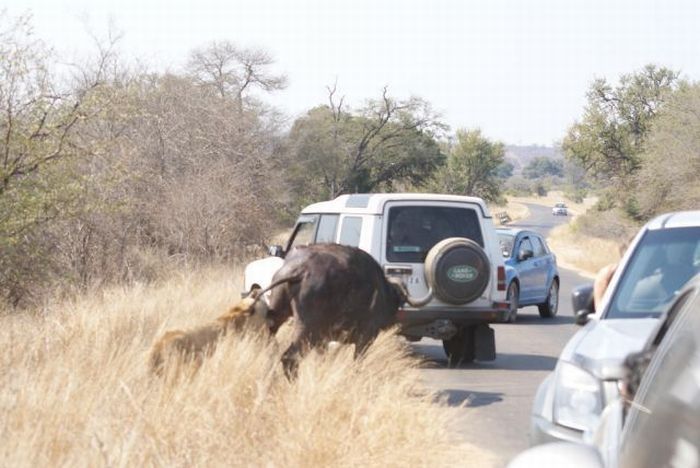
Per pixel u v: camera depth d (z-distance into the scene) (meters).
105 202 37.44
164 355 19.30
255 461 15.44
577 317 15.75
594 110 134.50
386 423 16.81
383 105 159.75
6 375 18.17
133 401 15.41
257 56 113.44
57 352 20.86
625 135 132.88
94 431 14.22
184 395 16.61
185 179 57.28
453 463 16.69
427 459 16.12
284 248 32.47
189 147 63.72
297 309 22.08
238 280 42.19
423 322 27.33
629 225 122.88
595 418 12.54
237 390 17.88
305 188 133.25
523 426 19.88
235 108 72.50
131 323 26.17
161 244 54.34
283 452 15.59
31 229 35.00
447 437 17.53
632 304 15.02
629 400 7.26
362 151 160.25
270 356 20.88
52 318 25.97
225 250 55.03
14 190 34.06
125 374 18.25
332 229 29.52
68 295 36.09
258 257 59.09
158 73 68.44
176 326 26.86
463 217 28.30
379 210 27.95
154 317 28.27
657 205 90.75
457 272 26.83
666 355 6.37
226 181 59.25
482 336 28.34
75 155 35.62
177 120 64.44
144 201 51.69
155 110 62.78
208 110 68.44
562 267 88.06
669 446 5.52
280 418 17.20
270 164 74.69
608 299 15.23
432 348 32.28
